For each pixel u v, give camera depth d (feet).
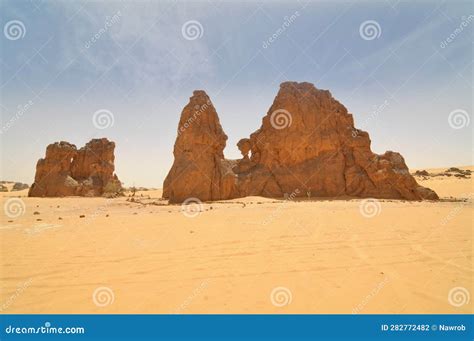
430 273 26.04
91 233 43.65
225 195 115.65
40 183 151.53
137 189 245.24
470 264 28.43
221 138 123.03
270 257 30.89
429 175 266.36
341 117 139.44
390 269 27.07
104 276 25.71
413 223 50.80
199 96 122.93
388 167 124.77
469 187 171.94
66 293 22.38
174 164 115.96
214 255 31.68
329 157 132.67
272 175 130.00
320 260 29.78
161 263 29.12
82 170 169.17
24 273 26.45
